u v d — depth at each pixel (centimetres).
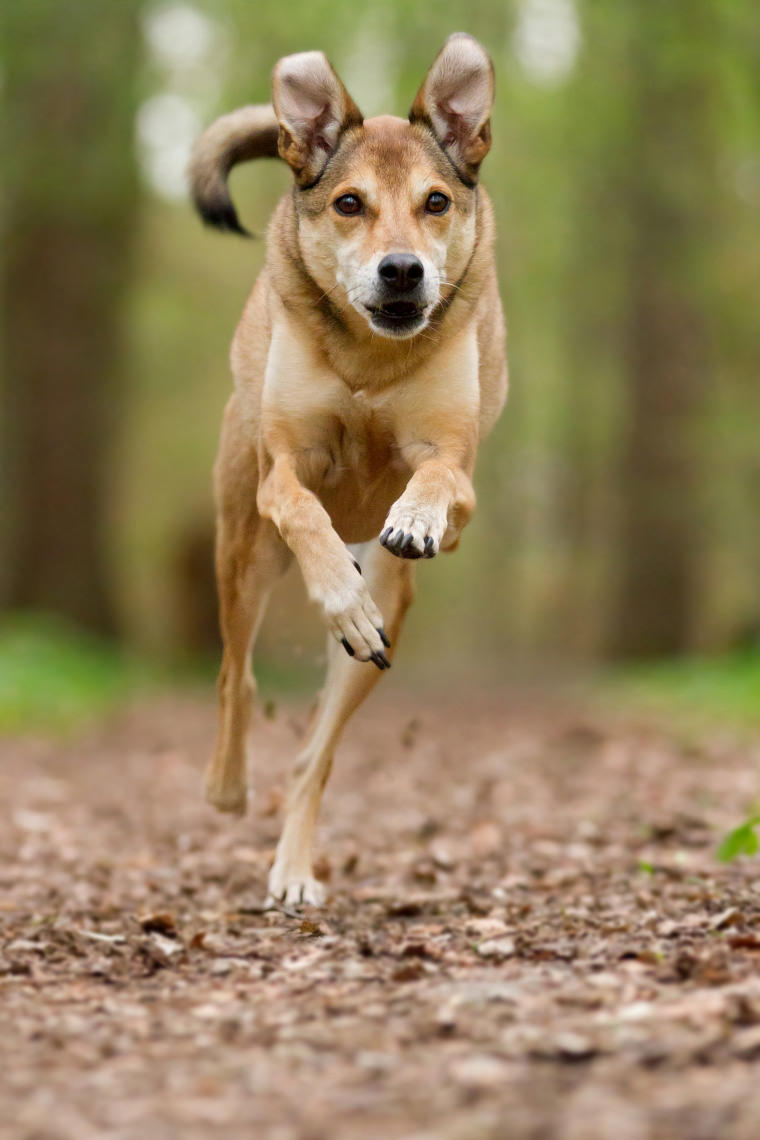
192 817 1123
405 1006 477
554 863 848
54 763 1504
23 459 2638
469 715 2081
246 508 757
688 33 2019
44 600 2628
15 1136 360
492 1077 391
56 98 2323
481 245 715
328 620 646
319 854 907
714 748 1435
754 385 2712
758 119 2189
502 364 775
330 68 695
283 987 517
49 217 2588
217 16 2183
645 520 2786
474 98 703
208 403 3841
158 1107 380
